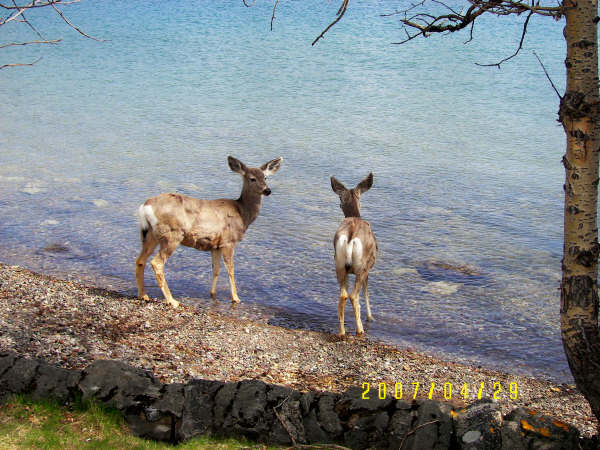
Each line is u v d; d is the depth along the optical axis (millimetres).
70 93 27328
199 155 19109
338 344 8953
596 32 4965
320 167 17938
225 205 10469
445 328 9664
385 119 22656
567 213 5234
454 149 19453
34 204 15148
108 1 48406
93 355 7500
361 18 39250
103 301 9828
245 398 5688
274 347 8734
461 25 5500
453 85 26891
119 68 31375
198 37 37125
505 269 11719
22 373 5984
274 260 12227
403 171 17547
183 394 5785
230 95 26156
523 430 5156
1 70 31562
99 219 14266
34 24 41875
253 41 35625
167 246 9953
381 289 10992
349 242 9094
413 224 13945
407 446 5250
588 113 4984
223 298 10672
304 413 5586
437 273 11578
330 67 30172
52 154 19375
